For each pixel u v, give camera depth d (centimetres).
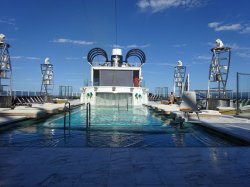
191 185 529
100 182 543
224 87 2723
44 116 1944
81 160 702
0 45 2597
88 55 4094
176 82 4141
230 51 2700
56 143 1091
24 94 4231
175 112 2028
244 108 2245
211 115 1861
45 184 530
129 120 1950
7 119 1562
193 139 1209
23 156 739
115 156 743
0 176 578
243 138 1022
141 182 545
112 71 3941
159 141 1158
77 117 2111
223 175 591
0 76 2606
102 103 3747
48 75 3972
